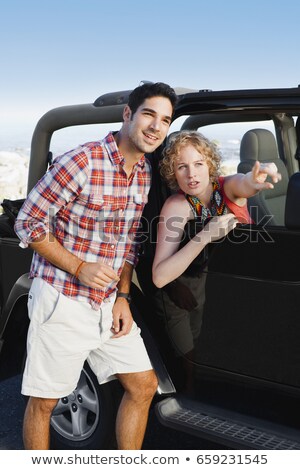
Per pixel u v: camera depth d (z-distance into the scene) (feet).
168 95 7.84
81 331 8.38
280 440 8.63
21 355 10.83
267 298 8.59
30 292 8.48
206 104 8.92
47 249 8.06
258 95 8.57
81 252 8.21
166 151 8.64
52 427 10.14
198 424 9.05
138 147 7.89
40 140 10.91
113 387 9.37
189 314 9.34
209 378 9.37
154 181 9.27
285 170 10.19
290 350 8.52
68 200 7.98
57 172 7.88
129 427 8.98
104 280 8.04
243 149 9.80
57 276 8.25
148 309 9.73
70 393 8.98
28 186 11.13
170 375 9.66
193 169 8.48
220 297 8.97
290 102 8.42
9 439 11.00
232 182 8.50
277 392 8.77
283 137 9.98
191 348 9.45
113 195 8.06
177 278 9.27
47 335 8.33
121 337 8.82
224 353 9.12
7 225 10.87
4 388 13.04
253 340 8.82
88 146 7.98
